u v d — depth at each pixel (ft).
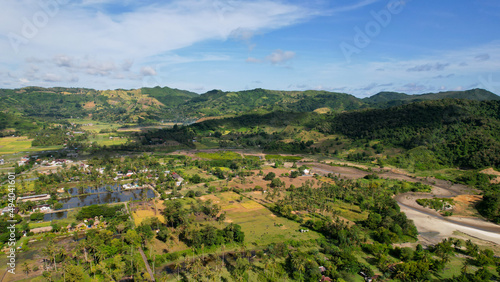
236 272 388.37
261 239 511.40
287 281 387.34
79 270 368.48
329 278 394.52
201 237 479.00
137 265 396.57
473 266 440.86
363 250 486.38
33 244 476.54
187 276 392.68
